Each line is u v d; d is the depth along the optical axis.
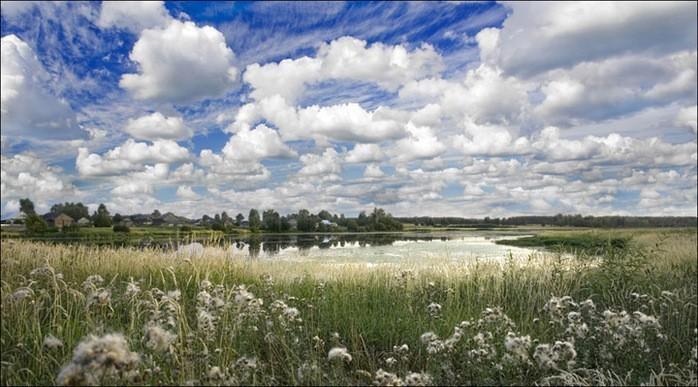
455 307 6.95
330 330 5.65
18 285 6.79
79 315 5.07
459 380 4.02
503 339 4.55
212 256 11.14
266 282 7.88
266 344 4.99
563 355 3.88
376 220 83.62
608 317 4.81
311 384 3.97
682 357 5.27
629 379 4.25
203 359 3.81
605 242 12.09
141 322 4.95
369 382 4.40
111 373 2.59
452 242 41.31
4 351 4.28
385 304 7.26
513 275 9.34
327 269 11.87
